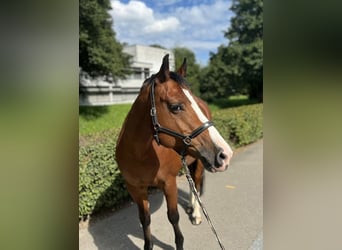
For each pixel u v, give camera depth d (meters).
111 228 2.97
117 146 2.20
